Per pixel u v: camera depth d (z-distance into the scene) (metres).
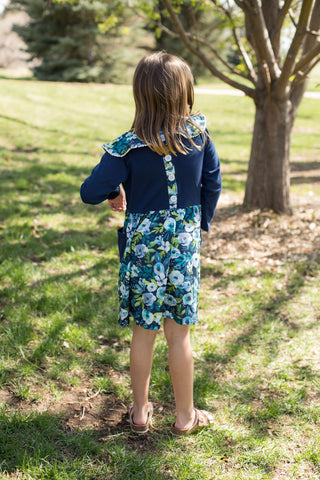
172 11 5.12
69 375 2.62
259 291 3.79
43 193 6.21
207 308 3.54
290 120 5.48
